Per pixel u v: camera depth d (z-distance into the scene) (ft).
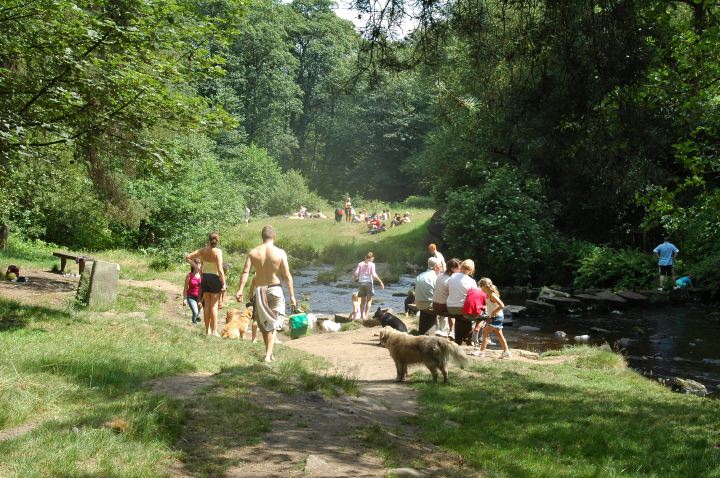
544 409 26.14
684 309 66.54
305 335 48.24
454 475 17.46
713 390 35.35
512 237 91.66
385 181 244.01
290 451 17.20
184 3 41.75
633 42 27.58
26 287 52.16
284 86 230.68
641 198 40.83
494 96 29.43
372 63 27.96
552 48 27.25
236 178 191.42
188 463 15.88
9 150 33.73
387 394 27.91
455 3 27.25
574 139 34.73
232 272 82.53
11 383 20.26
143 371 24.58
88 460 14.93
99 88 35.12
